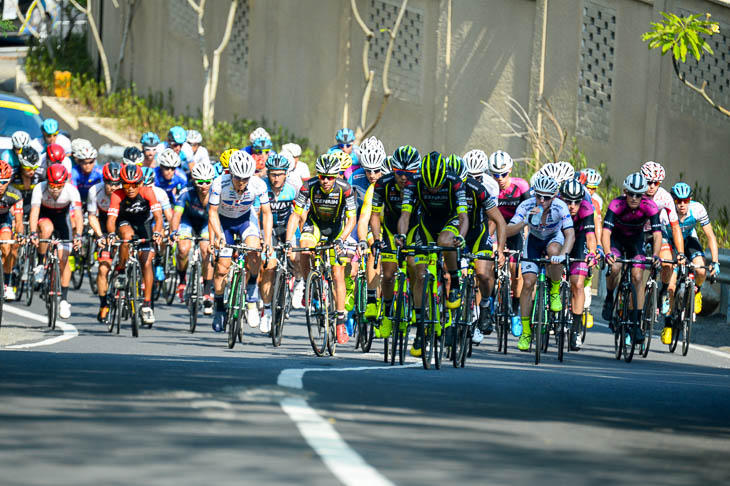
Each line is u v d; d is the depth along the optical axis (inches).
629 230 1298.0
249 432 501.0
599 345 1414.9
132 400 592.4
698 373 1128.8
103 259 1364.4
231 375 744.3
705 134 2078.0
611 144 2185.0
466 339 1060.5
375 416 578.2
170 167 1546.5
